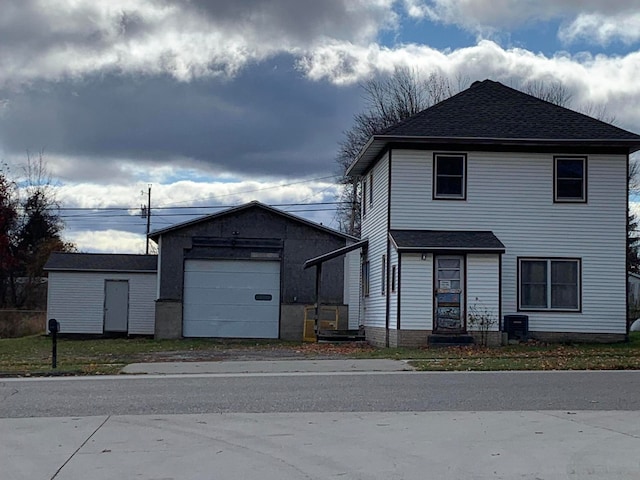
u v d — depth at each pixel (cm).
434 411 1218
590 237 2628
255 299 3306
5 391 1470
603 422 1115
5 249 4866
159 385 1547
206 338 3275
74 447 961
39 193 5872
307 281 3322
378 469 842
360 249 3259
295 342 3081
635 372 1773
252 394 1405
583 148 2633
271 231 3328
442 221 2612
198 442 986
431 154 2620
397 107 5134
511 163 2630
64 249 5747
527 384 1541
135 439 1007
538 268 2622
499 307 2495
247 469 846
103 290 3875
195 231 3303
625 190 2633
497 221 2620
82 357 2225
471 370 1805
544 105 2783
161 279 3278
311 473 827
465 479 800
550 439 993
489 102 2777
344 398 1354
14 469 852
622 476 811
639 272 5794
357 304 3328
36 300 5697
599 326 2611
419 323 2488
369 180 3072
